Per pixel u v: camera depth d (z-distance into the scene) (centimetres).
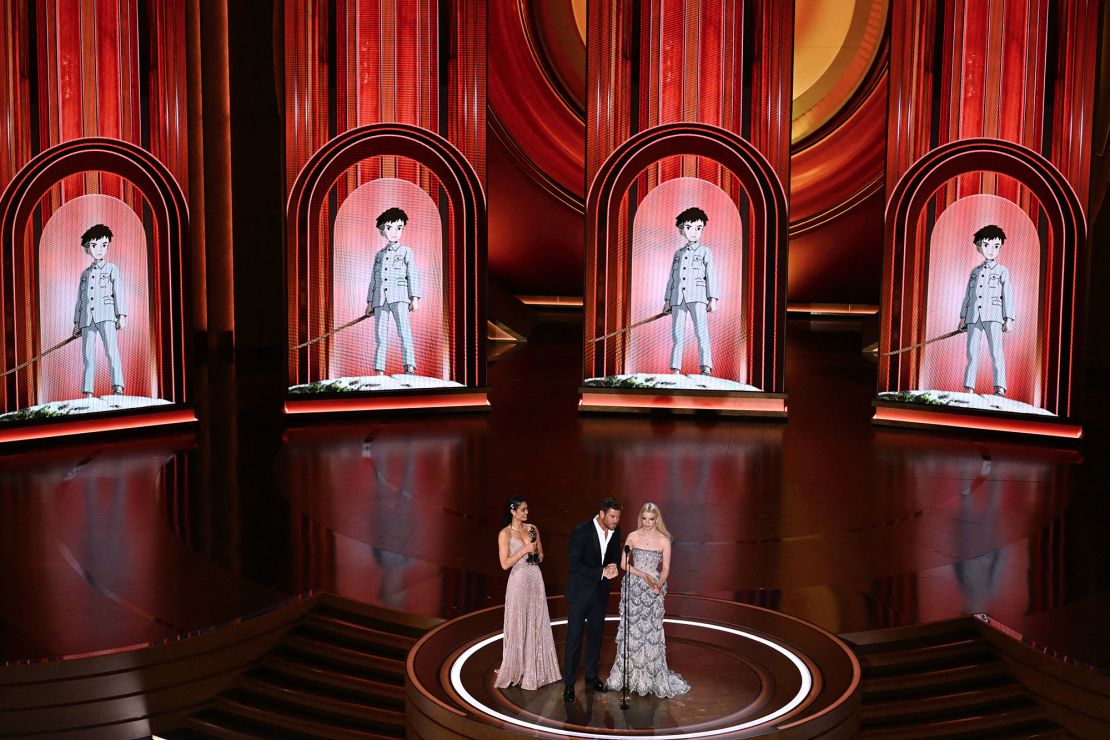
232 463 2367
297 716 1462
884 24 4503
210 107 3556
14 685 1411
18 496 2123
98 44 2436
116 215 2519
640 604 1300
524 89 4744
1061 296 2545
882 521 2005
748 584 1694
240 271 3678
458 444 2548
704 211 2738
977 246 2603
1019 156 2528
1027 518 2020
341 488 2191
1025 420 2611
